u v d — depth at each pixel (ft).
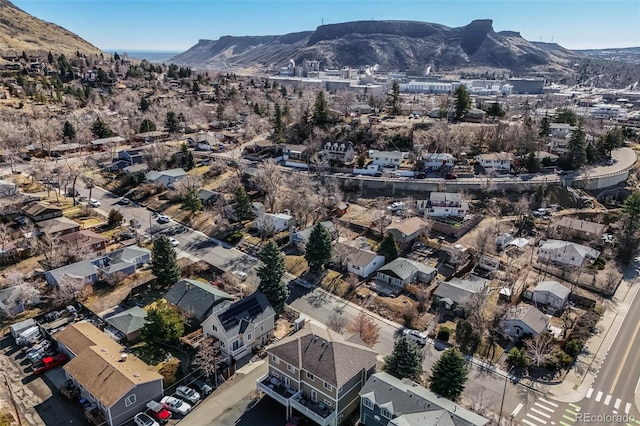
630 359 158.92
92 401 131.23
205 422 126.52
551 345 160.35
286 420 127.44
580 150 327.26
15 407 128.67
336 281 205.46
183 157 353.31
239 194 265.34
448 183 295.89
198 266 213.05
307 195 272.92
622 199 310.24
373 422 118.21
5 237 223.10
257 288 184.34
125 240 242.99
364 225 255.09
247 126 455.63
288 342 136.05
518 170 325.21
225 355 151.74
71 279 185.78
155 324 153.48
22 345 158.40
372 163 336.90
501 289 195.52
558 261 224.12
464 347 162.30
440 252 229.86
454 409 111.14
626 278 219.82
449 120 431.02
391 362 136.87
